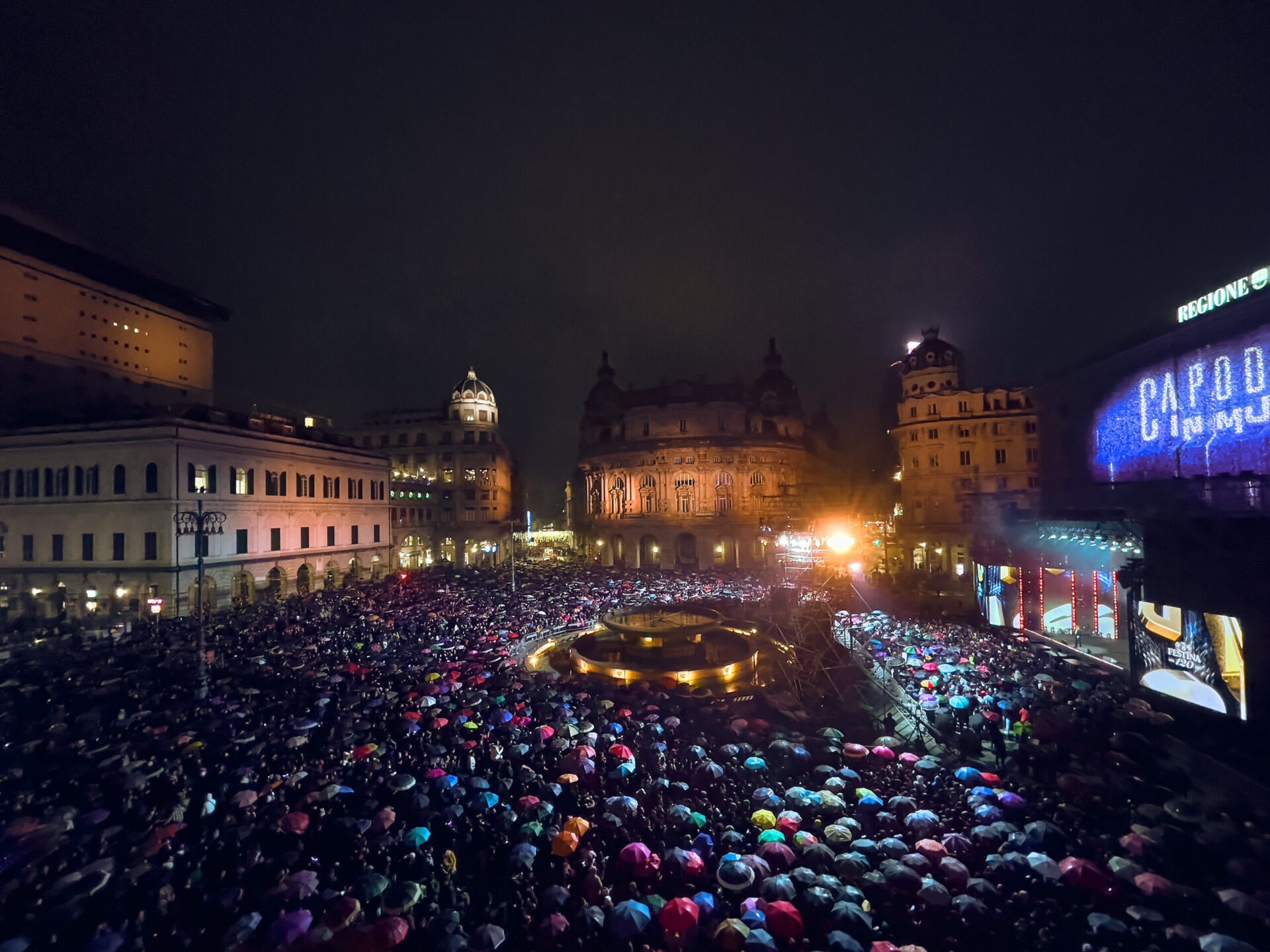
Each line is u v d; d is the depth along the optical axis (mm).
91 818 19266
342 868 17750
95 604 57250
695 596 70625
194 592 57688
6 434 62062
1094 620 44000
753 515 95875
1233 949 13289
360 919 15586
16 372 76375
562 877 17516
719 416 100125
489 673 35688
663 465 99125
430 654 39125
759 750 26938
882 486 116562
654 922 15539
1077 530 40031
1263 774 23875
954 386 78188
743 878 16641
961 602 58219
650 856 17906
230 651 38625
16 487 61656
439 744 25703
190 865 17734
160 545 56062
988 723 27172
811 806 21203
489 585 73000
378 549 87188
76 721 26922
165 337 96375
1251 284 35562
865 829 20312
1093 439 51125
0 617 56031
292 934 14453
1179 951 13961
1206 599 27266
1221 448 37812
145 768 22438
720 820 20891
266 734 26172
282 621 46562
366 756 24266
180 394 98125
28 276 78125
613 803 20953
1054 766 24578
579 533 130500
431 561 111438
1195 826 19266
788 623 49219
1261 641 25359
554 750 25156
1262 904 14945
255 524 65812
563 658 49906
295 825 19125
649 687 37062
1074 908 15852
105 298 87312
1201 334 39375
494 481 116812
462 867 18750
